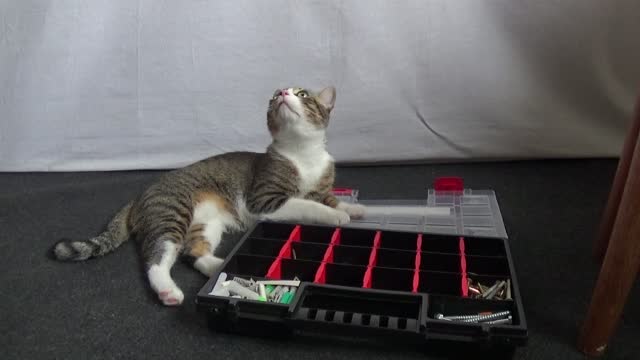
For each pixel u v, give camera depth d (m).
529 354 0.68
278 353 0.69
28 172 1.35
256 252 0.88
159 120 1.33
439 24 1.25
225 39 1.27
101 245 0.93
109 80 1.30
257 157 1.08
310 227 0.91
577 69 1.27
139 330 0.74
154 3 1.25
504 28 1.25
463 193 1.11
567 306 0.77
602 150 1.31
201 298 0.71
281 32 1.27
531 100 1.29
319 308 0.73
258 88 1.31
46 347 0.71
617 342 0.70
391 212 1.03
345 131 1.33
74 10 1.25
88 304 0.80
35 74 1.29
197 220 0.98
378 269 0.78
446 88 1.29
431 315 0.70
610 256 0.64
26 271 0.89
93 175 1.34
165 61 1.29
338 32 1.26
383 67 1.28
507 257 0.79
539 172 1.29
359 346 0.70
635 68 1.26
